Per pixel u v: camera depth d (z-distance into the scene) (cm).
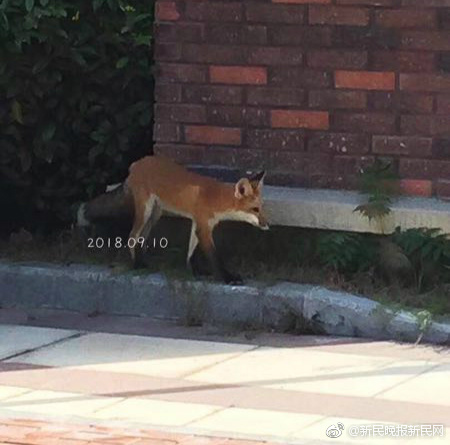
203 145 928
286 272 873
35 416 674
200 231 875
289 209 884
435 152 877
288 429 647
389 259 863
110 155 974
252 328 845
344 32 886
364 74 886
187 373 751
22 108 957
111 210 936
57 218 1015
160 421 664
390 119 884
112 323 867
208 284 864
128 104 974
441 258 852
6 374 750
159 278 880
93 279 892
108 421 664
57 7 916
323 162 903
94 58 955
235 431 645
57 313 895
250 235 903
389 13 874
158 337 832
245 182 858
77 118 972
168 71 928
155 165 894
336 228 877
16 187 1012
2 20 915
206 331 847
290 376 743
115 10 949
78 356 788
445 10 862
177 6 920
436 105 873
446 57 867
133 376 745
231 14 909
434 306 818
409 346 801
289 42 900
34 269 907
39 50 938
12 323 869
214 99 922
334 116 897
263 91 910
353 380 733
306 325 836
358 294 841
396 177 885
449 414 671
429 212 856
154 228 925
